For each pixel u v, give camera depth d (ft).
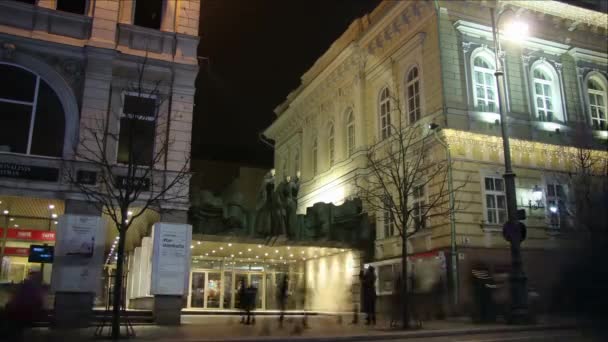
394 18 91.35
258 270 104.94
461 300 70.18
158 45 63.87
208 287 98.32
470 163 77.05
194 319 71.67
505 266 74.02
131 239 83.97
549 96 88.63
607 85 93.91
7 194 54.65
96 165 53.52
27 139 56.90
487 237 75.05
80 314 54.03
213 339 39.63
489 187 77.71
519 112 83.87
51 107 58.34
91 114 58.59
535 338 39.47
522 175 80.53
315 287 106.83
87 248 55.47
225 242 84.12
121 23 62.39
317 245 89.51
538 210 79.46
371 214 94.68
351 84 106.83
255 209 85.61
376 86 98.43
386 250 88.69
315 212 90.63
